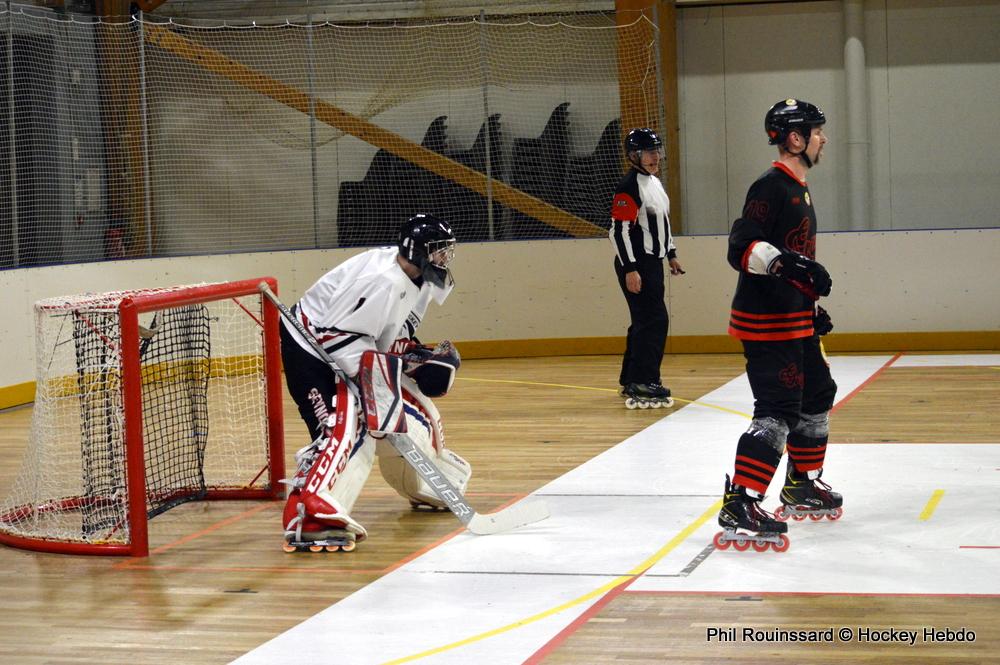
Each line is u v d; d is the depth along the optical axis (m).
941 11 18.69
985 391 12.27
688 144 19.52
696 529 7.25
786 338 6.69
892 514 7.45
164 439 9.67
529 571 6.50
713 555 6.67
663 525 7.39
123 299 7.19
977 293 15.52
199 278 16.12
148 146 18.53
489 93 19.06
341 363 7.41
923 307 15.66
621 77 17.31
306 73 19.34
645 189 11.97
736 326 6.82
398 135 18.77
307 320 7.62
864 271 15.74
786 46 19.06
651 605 5.82
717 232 19.59
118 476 8.14
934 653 5.04
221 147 19.16
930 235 15.59
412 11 19.17
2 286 14.11
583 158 18.34
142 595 6.37
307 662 5.19
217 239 19.23
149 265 15.80
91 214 17.70
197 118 19.06
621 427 11.06
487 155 17.39
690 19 19.25
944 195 19.03
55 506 8.22
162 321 8.81
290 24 18.84
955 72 18.77
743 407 11.91
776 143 6.80
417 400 7.88
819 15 18.92
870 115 19.06
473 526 7.28
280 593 6.31
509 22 18.94
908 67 18.88
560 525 7.50
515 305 16.69
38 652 5.48
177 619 5.92
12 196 16.61
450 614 5.80
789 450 7.35
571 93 18.86
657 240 12.04
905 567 6.31
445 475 7.78
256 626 5.75
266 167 19.20
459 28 19.06
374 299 7.32
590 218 18.20
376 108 19.33
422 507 8.15
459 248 16.67
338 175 19.19
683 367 15.05
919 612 5.57
